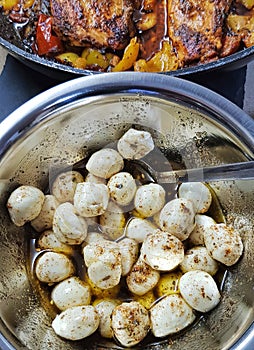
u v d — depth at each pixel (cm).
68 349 30
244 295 30
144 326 30
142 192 32
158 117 31
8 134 29
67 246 32
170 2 37
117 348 30
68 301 30
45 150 31
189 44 36
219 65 33
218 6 36
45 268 31
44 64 33
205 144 32
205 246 32
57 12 36
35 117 29
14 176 31
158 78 29
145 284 31
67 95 29
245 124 29
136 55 37
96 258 30
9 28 38
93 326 30
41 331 30
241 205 32
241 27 37
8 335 28
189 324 30
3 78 38
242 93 38
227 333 29
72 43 37
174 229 31
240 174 28
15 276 31
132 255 31
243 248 31
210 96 29
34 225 32
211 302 30
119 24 36
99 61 37
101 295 31
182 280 31
